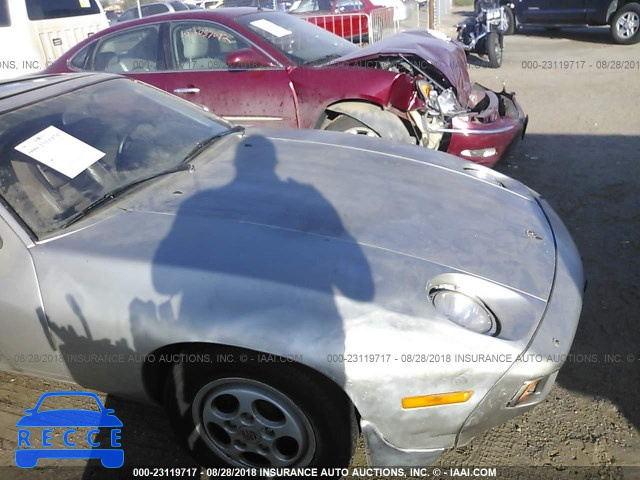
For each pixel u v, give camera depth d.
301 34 5.15
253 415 2.01
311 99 4.50
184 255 2.05
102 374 2.15
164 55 5.02
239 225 2.21
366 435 1.92
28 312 2.10
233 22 4.82
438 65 4.58
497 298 2.02
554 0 12.74
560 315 2.03
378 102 4.31
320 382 1.88
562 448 2.32
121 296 1.99
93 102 2.89
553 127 6.60
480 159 4.51
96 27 9.50
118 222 2.24
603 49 11.56
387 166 2.87
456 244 2.23
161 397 2.23
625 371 2.71
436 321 1.86
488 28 10.21
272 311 1.87
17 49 8.12
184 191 2.48
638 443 2.32
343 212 2.35
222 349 1.91
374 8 10.76
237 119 4.79
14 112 2.56
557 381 2.68
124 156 2.64
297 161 2.85
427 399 1.85
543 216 2.67
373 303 1.88
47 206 2.27
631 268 3.58
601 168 5.25
